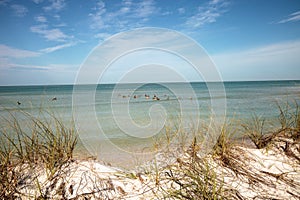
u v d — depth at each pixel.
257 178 2.24
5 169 1.94
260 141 3.18
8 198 1.73
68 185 1.94
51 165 2.13
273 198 1.90
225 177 2.23
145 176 2.26
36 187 1.88
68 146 2.51
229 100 16.09
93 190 1.92
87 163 2.40
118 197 1.89
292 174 2.35
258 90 31.84
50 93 27.91
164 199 1.86
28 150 2.33
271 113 8.61
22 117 4.71
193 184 2.02
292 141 3.12
